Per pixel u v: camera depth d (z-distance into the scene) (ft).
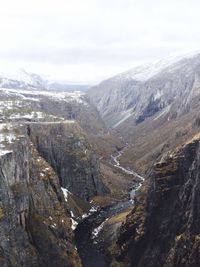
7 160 420.77
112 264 453.58
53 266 429.38
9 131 499.10
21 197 424.87
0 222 380.99
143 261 424.05
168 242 406.21
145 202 473.26
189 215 387.34
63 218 501.97
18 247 395.75
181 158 437.99
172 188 432.66
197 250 352.49
